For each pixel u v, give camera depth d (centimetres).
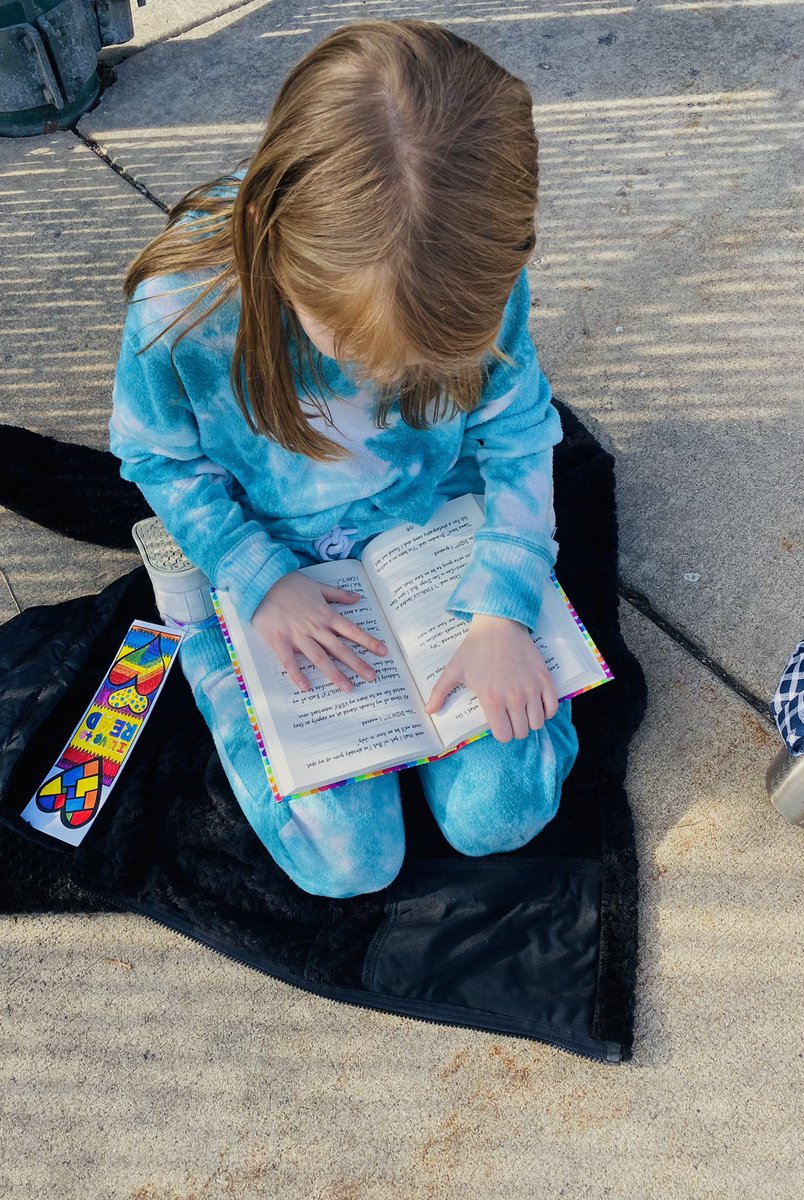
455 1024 156
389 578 162
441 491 174
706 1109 151
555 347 233
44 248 255
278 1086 154
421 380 132
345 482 155
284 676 152
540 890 165
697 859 171
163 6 310
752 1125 149
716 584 200
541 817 160
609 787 174
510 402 158
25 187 268
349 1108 152
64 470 212
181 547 158
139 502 208
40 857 168
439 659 155
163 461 155
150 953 165
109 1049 158
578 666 157
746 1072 153
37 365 234
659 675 190
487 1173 147
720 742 183
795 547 204
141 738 180
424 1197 145
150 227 258
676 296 240
